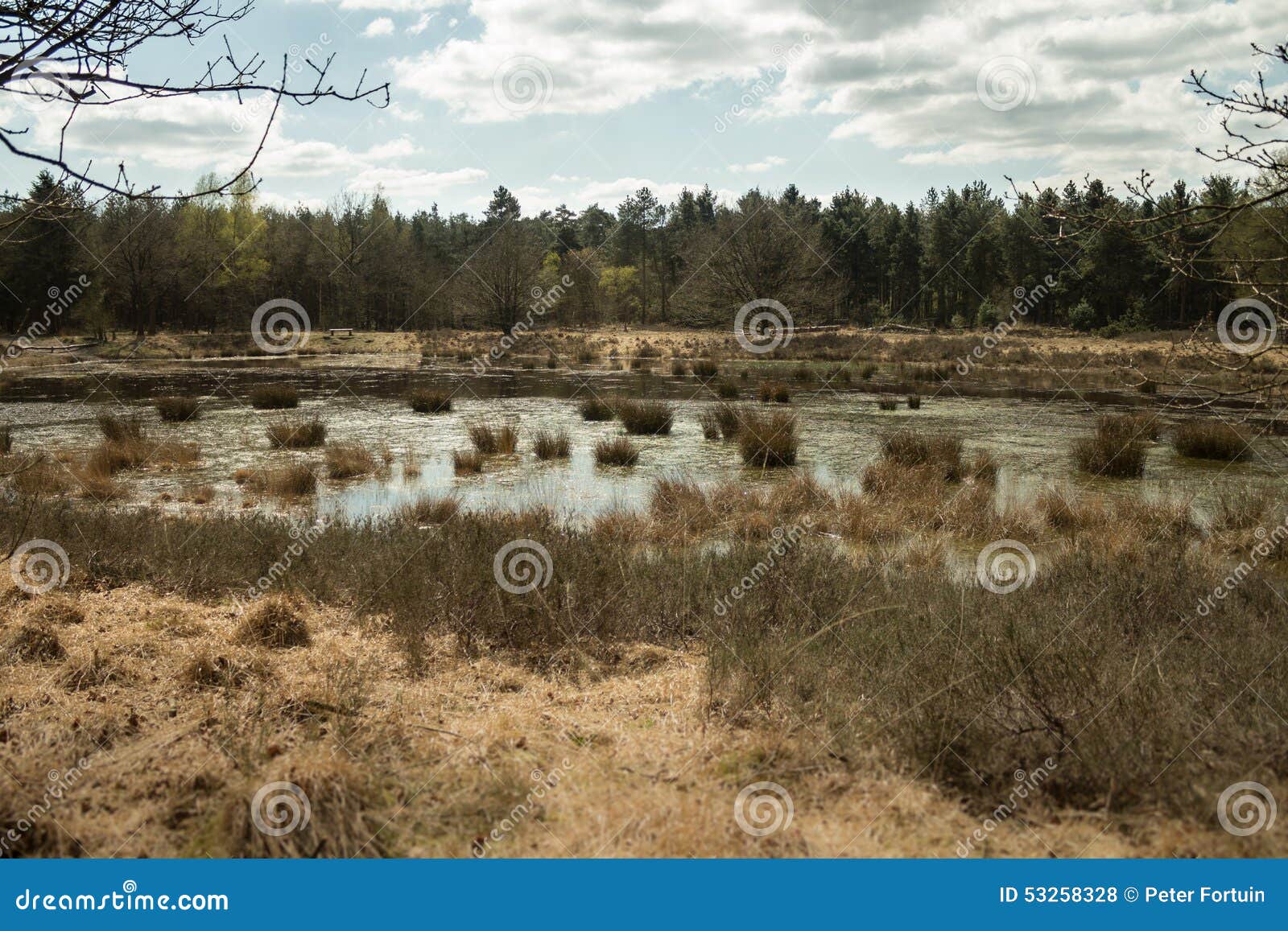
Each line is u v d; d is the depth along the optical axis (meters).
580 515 10.54
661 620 5.86
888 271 74.75
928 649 4.65
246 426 19.25
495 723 4.03
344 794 3.16
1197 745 3.52
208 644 4.98
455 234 87.88
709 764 3.68
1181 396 25.47
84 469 13.26
